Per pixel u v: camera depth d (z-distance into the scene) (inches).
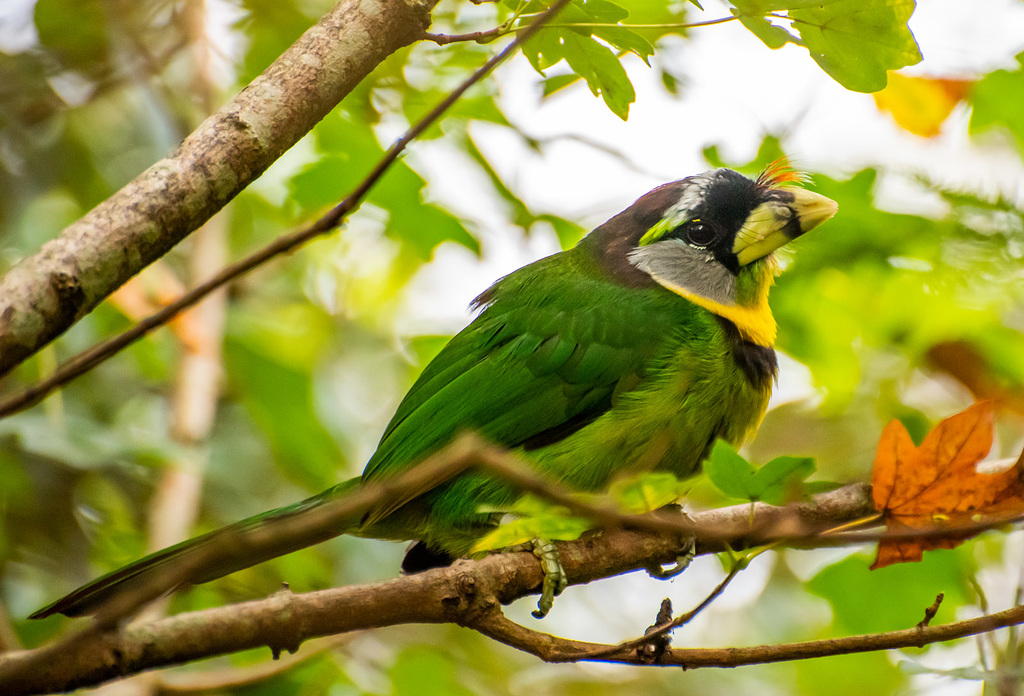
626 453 352.8
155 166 209.9
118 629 183.3
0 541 416.2
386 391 538.6
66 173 454.0
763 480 220.1
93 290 201.5
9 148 441.7
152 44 452.1
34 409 393.4
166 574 158.6
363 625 214.4
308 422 474.0
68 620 422.0
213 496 475.2
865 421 456.4
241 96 219.0
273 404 473.4
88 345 442.6
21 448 427.2
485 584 231.8
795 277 426.6
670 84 378.6
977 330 416.2
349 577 470.6
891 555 276.1
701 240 377.7
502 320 379.6
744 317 373.1
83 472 452.1
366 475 373.1
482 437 360.5
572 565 297.9
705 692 546.6
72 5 440.1
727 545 223.1
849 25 257.3
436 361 389.1
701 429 357.1
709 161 422.3
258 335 486.6
